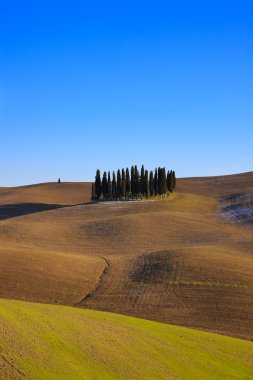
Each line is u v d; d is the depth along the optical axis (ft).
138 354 83.56
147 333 95.45
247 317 134.72
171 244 247.29
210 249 211.61
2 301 91.61
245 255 212.64
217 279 166.40
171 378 78.43
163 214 322.34
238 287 159.22
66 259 190.19
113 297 152.66
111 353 80.02
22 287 152.15
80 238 259.39
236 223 314.96
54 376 67.46
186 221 306.96
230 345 102.01
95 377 71.15
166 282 165.99
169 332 100.53
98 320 95.35
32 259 180.34
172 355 87.76
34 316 84.79
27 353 70.54
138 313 137.69
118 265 190.60
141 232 271.69
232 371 88.33
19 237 255.09
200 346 96.32
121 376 73.82
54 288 155.74
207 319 132.77
